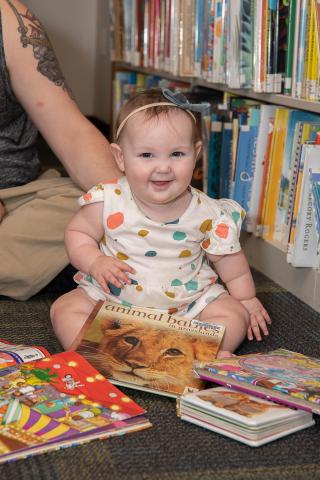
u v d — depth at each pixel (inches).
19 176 71.9
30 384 47.9
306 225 68.2
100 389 48.0
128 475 40.7
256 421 43.7
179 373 50.4
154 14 110.0
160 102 54.5
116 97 130.8
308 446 44.4
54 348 58.4
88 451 42.8
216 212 58.4
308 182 66.9
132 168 54.7
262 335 62.4
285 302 71.4
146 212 56.7
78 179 69.4
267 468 42.1
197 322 54.9
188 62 98.3
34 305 67.8
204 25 93.1
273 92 76.7
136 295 57.1
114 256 58.0
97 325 54.3
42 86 69.7
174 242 56.8
